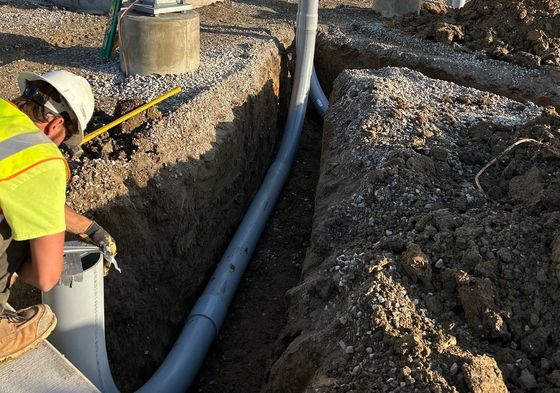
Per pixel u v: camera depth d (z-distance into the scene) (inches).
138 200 216.5
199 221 251.1
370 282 162.4
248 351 227.8
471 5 436.8
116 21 324.8
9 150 103.0
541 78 366.0
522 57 383.6
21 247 114.6
